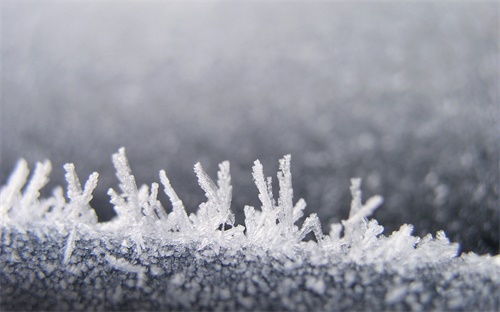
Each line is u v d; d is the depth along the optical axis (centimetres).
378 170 28
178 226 11
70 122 30
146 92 32
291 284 10
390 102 32
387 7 38
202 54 34
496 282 10
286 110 31
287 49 34
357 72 34
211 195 11
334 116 31
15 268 11
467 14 36
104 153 29
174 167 28
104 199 24
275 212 11
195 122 30
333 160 29
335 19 37
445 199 26
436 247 11
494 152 29
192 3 37
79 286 10
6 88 32
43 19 36
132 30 36
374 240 11
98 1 37
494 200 27
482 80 32
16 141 29
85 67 33
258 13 37
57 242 11
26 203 12
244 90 33
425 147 29
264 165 29
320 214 26
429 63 33
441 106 31
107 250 11
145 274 10
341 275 10
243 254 11
